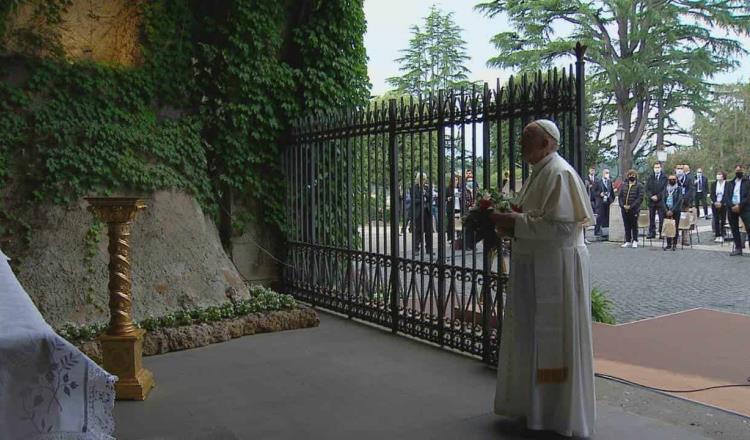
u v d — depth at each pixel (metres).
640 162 35.88
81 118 7.37
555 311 3.80
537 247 3.87
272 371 5.43
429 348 6.15
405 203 6.55
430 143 6.09
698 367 5.38
